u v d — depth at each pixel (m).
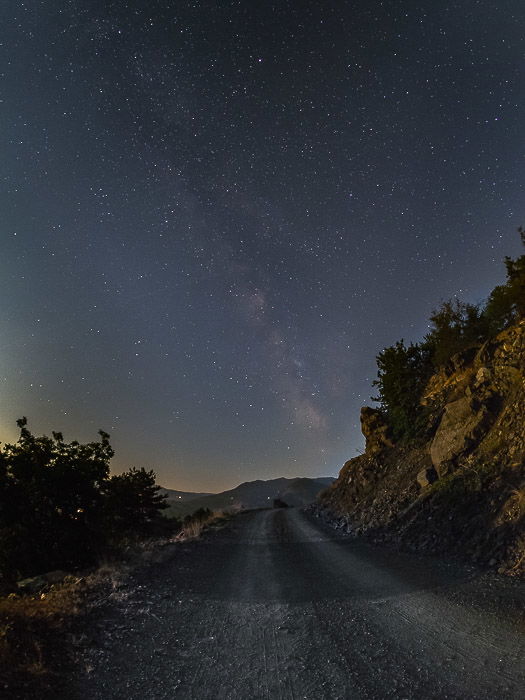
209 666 4.66
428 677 3.99
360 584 8.12
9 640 4.63
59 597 6.86
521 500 8.98
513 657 4.21
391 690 3.80
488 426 13.93
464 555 9.01
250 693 3.98
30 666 4.24
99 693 4.00
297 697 3.83
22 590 8.30
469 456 13.38
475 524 9.93
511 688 3.62
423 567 8.90
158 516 30.61
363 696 3.73
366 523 17.14
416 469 17.80
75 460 12.73
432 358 24.11
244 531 20.36
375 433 26.70
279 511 38.88
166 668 4.62
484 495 10.73
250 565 11.07
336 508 25.94
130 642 5.38
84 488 12.29
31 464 11.98
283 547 14.38
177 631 5.86
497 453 11.84
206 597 7.73
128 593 7.69
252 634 5.68
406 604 6.46
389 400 24.41
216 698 3.91
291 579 9.09
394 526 14.04
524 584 6.54
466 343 22.12
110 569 9.45
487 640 4.71
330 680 4.12
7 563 11.25
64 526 11.84
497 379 15.05
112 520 14.09
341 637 5.32
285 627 5.88
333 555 11.95
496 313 20.23
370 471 23.81
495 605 5.84
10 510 11.63
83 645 5.11
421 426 21.06
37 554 11.39
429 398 22.06
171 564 10.88
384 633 5.32
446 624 5.38
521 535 8.09
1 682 3.84
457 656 4.39
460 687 3.74
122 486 25.53
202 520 29.55
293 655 4.85
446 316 22.91
